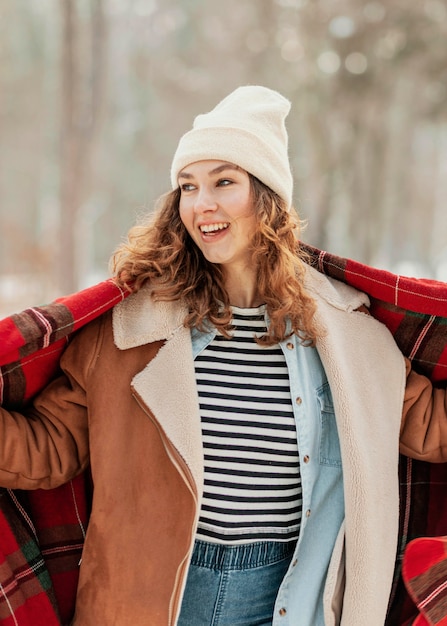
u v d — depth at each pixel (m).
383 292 1.94
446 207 34.97
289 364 1.83
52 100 26.52
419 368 2.05
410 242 35.94
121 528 1.75
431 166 32.56
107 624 1.73
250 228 1.86
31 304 14.89
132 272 1.86
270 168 1.85
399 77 17.95
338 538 1.80
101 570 1.75
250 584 1.79
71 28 13.38
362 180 18.72
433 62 16.98
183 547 1.71
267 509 1.78
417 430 1.95
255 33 18.69
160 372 1.77
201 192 1.82
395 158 23.59
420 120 20.38
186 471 1.70
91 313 1.78
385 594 1.83
